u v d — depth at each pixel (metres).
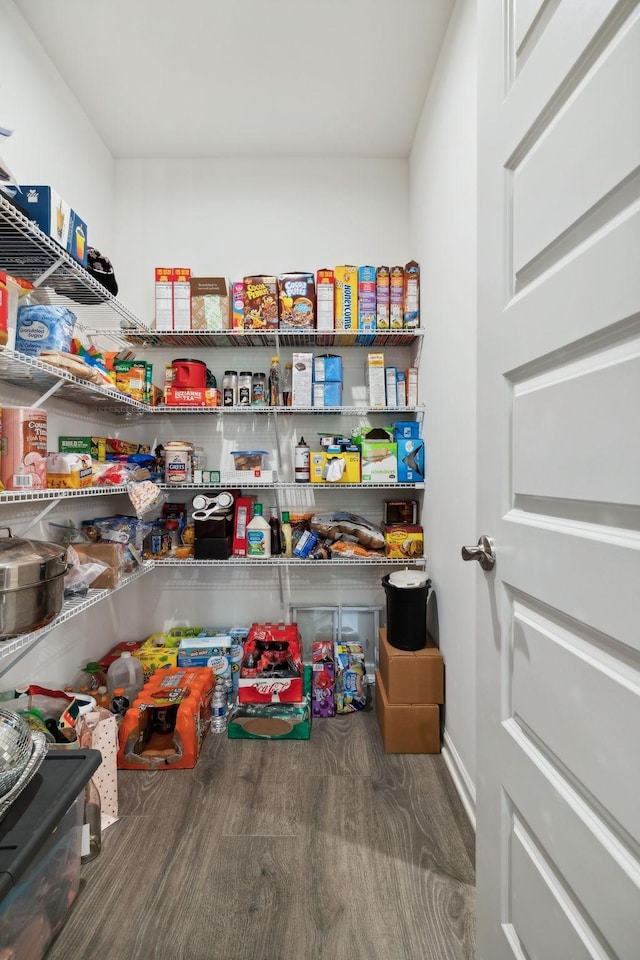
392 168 2.47
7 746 0.89
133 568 1.98
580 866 0.59
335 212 2.46
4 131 1.18
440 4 1.66
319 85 2.00
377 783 1.65
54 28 1.73
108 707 1.94
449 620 1.78
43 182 1.81
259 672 2.05
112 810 1.49
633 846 0.51
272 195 2.46
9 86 1.60
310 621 2.54
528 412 0.74
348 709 2.15
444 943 1.09
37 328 1.38
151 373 2.25
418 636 1.91
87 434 2.10
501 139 0.82
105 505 2.26
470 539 1.54
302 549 2.23
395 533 2.23
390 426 2.42
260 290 2.20
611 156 0.53
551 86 0.65
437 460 1.96
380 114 2.17
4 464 1.24
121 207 2.46
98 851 1.33
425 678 1.83
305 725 1.93
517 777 0.77
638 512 0.51
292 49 1.83
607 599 0.55
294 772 1.72
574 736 0.61
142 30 1.74
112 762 1.50
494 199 0.85
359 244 2.46
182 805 1.54
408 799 1.57
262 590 2.51
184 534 2.35
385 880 1.25
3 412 1.24
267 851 1.35
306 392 2.23
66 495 1.41
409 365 2.46
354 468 2.22
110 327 2.29
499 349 0.84
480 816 0.93
